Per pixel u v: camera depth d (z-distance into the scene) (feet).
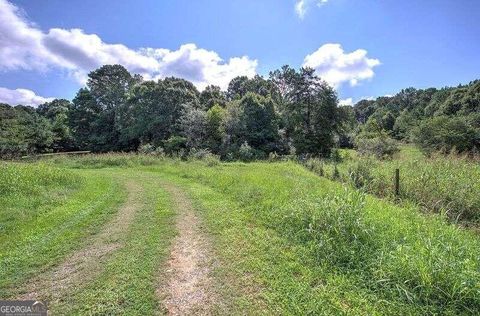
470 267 11.85
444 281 11.23
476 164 33.42
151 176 46.55
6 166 36.04
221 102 142.82
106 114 149.79
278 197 24.66
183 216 23.34
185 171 48.19
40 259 15.51
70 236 18.67
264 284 12.92
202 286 12.91
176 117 124.26
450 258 12.43
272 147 117.29
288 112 133.69
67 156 76.59
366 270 13.29
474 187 25.07
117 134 145.38
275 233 18.69
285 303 11.48
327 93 128.36
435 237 15.51
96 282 13.26
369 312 10.72
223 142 108.27
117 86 154.51
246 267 14.40
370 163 41.32
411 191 27.94
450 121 90.12
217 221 21.47
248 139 114.21
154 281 13.33
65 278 13.69
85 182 37.45
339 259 14.33
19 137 123.03
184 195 31.07
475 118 100.63
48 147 144.56
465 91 161.89
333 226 16.35
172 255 16.08
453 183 26.40
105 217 22.94
